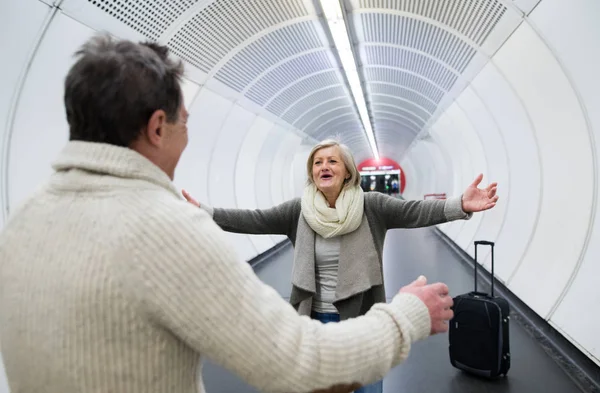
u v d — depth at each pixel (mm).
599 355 3088
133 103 782
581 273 3738
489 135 7027
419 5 4762
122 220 715
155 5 3758
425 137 14289
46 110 3217
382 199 2035
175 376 759
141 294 678
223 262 742
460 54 5516
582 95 3711
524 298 4730
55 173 861
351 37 5977
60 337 712
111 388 707
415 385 3186
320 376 755
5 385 2756
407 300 931
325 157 1986
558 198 4438
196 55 4918
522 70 4586
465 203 1799
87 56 792
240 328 712
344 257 1906
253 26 5008
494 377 3215
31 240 779
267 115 8594
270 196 11680
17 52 2848
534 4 3693
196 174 6738
